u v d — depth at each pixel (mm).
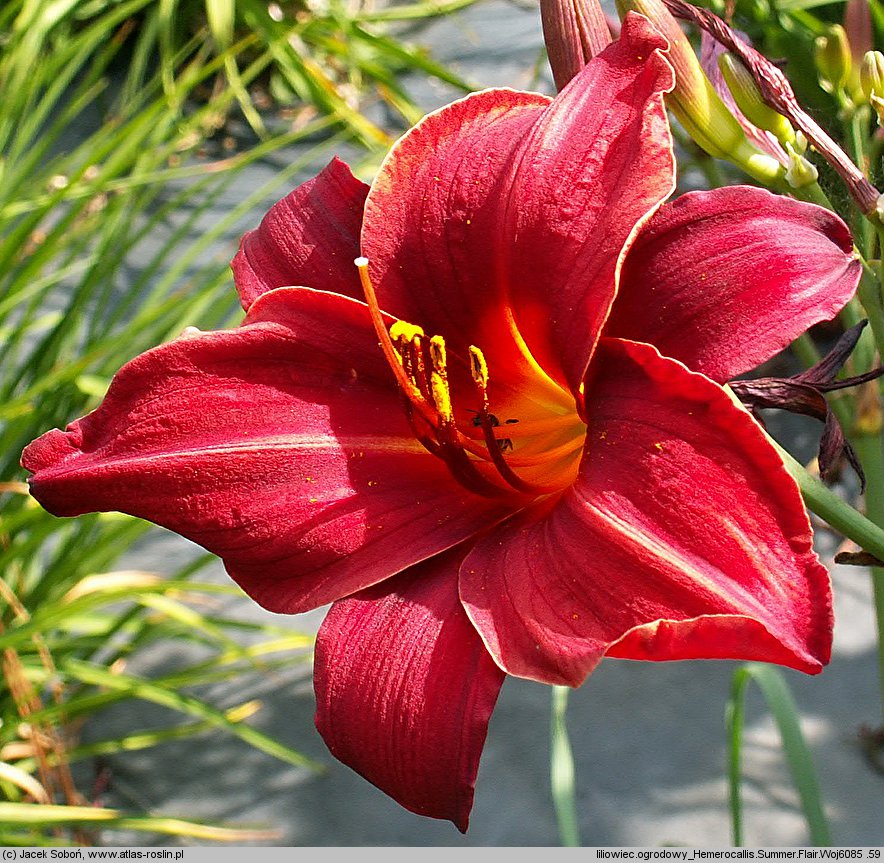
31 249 1082
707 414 388
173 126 1118
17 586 789
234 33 1413
